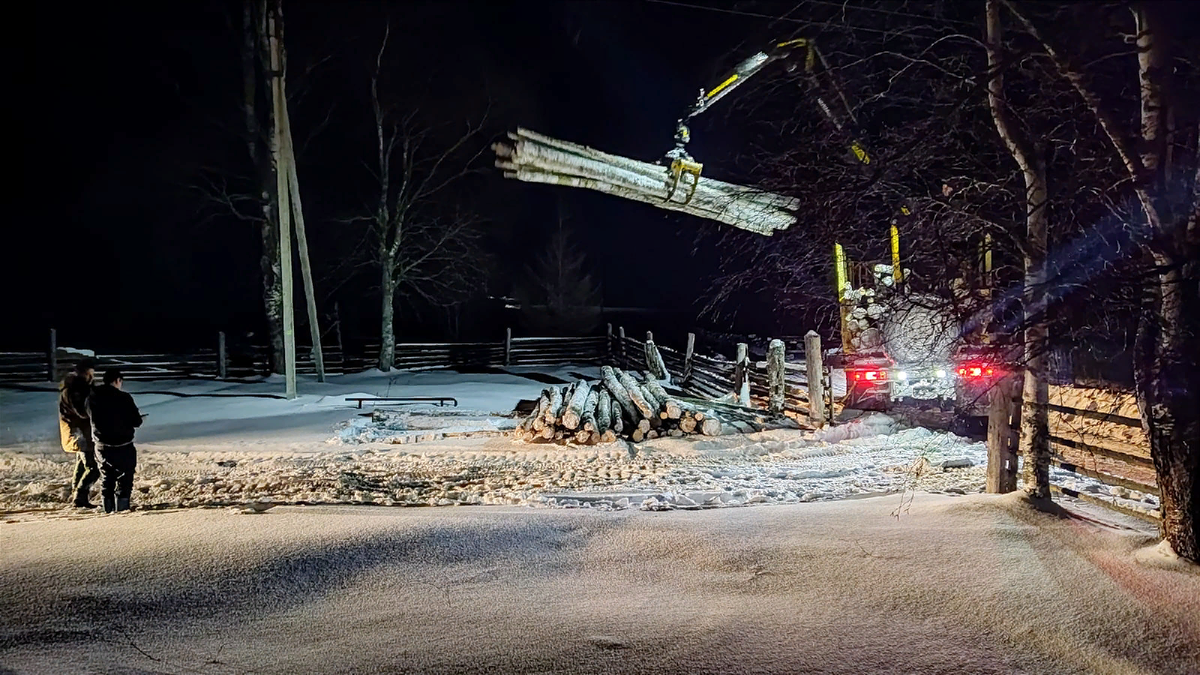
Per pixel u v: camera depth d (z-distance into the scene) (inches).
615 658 174.7
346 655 175.8
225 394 933.2
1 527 277.3
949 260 309.0
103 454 349.7
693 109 506.9
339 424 709.3
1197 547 230.4
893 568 230.8
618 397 629.9
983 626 191.6
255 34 1087.6
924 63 325.4
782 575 228.8
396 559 241.3
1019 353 286.7
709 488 400.5
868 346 659.4
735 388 782.5
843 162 388.2
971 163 339.6
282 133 861.2
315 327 1048.8
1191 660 174.2
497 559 244.1
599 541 263.0
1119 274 236.7
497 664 171.6
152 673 165.2
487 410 817.5
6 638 179.0
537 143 445.1
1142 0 229.6
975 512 285.9
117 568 224.8
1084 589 211.8
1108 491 366.0
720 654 176.9
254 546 245.4
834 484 407.5
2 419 735.7
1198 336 227.3
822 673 168.1
